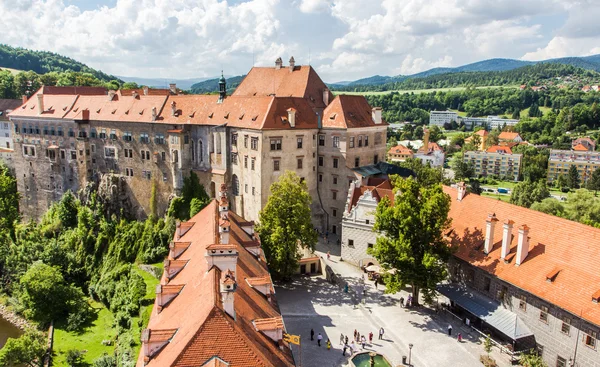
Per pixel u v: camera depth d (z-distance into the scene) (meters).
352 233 84.56
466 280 67.12
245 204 100.25
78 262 112.19
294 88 111.50
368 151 105.38
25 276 89.25
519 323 57.12
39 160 138.75
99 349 76.31
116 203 121.44
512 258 60.66
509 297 59.47
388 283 66.12
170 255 53.53
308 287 77.75
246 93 119.56
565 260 55.16
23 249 109.94
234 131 100.75
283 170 96.88
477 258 64.75
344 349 58.03
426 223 65.38
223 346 31.02
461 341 60.44
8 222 132.25
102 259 110.44
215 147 104.50
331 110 103.25
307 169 101.62
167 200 114.25
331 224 104.00
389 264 67.62
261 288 43.72
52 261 107.81
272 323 36.59
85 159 128.00
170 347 32.94
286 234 75.88
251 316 37.00
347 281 78.62
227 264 38.72
